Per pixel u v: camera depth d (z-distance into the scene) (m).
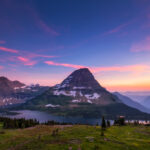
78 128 90.31
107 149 47.75
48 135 68.44
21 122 122.94
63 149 46.22
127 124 142.00
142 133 83.50
